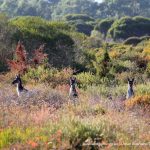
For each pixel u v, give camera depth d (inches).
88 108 1683.1
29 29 4451.3
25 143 1047.0
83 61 4212.6
